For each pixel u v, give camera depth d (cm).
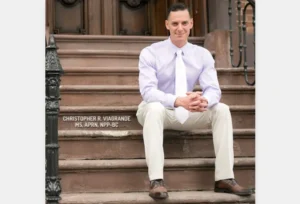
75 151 429
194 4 636
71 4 711
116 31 719
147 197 385
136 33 727
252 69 518
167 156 433
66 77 509
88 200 379
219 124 402
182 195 392
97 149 431
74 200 379
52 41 358
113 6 718
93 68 512
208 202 387
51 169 351
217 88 418
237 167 428
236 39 569
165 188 383
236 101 493
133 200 381
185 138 435
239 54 561
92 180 409
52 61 352
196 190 417
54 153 351
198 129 443
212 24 588
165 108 410
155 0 728
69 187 407
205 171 420
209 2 597
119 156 433
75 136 427
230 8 537
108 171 411
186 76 424
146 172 414
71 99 477
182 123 408
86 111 448
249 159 430
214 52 550
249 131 448
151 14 729
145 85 408
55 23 707
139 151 435
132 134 432
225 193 399
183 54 425
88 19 712
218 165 403
